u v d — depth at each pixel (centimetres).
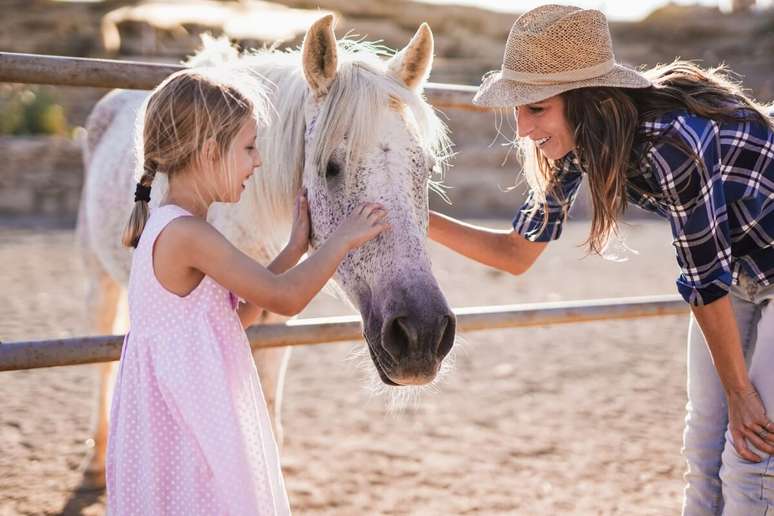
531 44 169
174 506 160
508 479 327
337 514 291
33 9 1994
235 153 164
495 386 466
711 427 205
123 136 306
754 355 183
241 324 174
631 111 166
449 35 2489
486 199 1487
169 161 164
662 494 313
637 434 384
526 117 177
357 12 2436
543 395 449
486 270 893
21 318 597
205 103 161
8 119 1445
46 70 204
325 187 188
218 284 164
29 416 397
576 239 1129
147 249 159
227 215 227
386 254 178
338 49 212
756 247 179
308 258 168
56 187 1327
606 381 479
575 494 313
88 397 432
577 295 735
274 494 168
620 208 174
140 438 162
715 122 168
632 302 271
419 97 197
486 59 2358
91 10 2053
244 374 166
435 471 335
